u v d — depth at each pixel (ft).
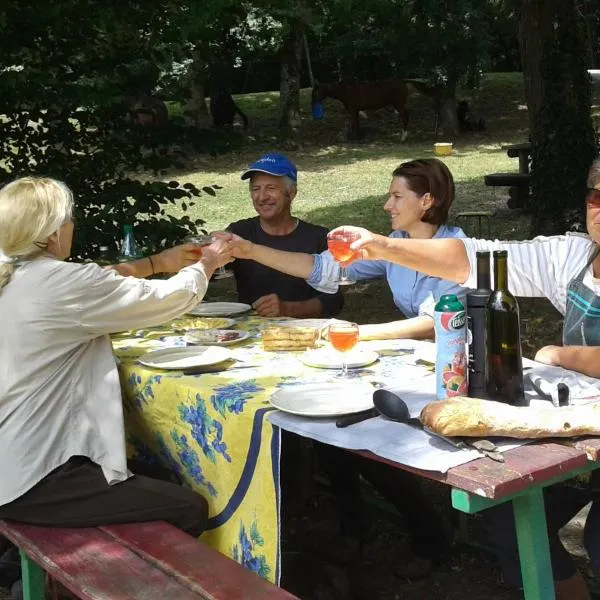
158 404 9.50
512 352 7.66
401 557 11.77
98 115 20.31
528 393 8.14
